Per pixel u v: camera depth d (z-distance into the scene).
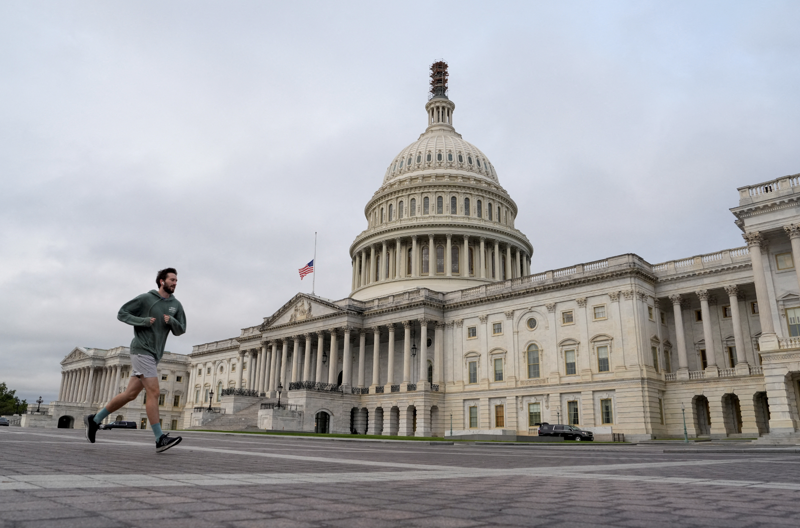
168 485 8.29
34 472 9.16
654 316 66.94
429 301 81.12
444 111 127.38
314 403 79.56
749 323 63.44
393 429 80.12
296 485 9.20
